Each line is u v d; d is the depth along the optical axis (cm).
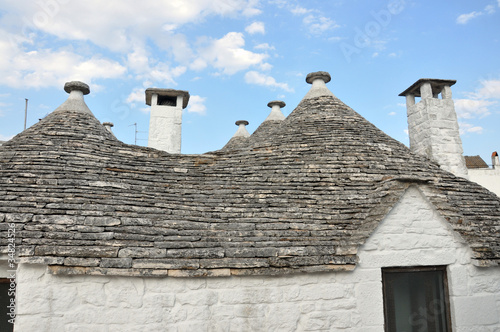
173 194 578
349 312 477
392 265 502
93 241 441
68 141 638
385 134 746
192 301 445
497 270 532
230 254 460
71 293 421
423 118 850
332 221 523
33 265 419
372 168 624
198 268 443
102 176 581
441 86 880
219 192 589
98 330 420
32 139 632
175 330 435
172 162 687
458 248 530
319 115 774
